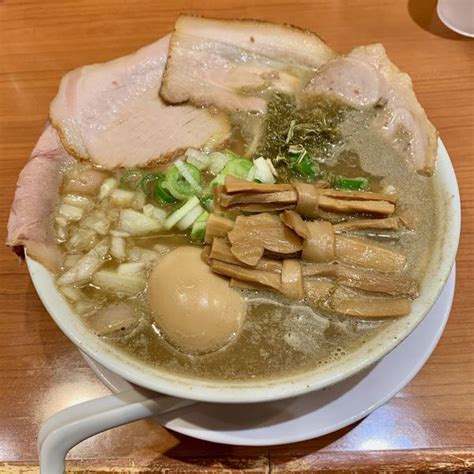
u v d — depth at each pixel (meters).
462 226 0.34
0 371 0.31
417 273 0.27
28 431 0.30
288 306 0.27
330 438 0.29
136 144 0.33
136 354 0.26
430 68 0.40
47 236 0.29
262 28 0.35
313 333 0.26
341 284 0.26
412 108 0.32
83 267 0.28
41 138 0.32
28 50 0.43
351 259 0.27
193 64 0.35
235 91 0.34
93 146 0.32
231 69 0.35
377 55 0.33
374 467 0.28
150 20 0.44
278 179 0.30
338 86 0.33
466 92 0.39
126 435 0.29
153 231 0.30
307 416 0.27
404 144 0.31
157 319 0.27
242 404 0.26
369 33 0.42
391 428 0.29
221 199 0.27
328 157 0.31
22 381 0.31
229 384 0.24
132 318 0.27
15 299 0.33
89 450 0.29
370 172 0.31
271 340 0.26
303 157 0.31
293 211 0.27
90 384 0.31
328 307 0.26
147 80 0.35
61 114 0.33
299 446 0.29
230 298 0.26
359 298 0.26
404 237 0.28
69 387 0.31
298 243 0.26
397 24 0.43
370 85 0.33
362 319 0.26
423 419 0.29
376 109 0.32
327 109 0.33
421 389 0.30
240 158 0.31
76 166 0.32
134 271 0.28
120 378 0.28
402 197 0.29
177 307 0.26
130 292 0.28
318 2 0.44
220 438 0.26
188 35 0.35
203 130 0.33
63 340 0.32
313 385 0.24
